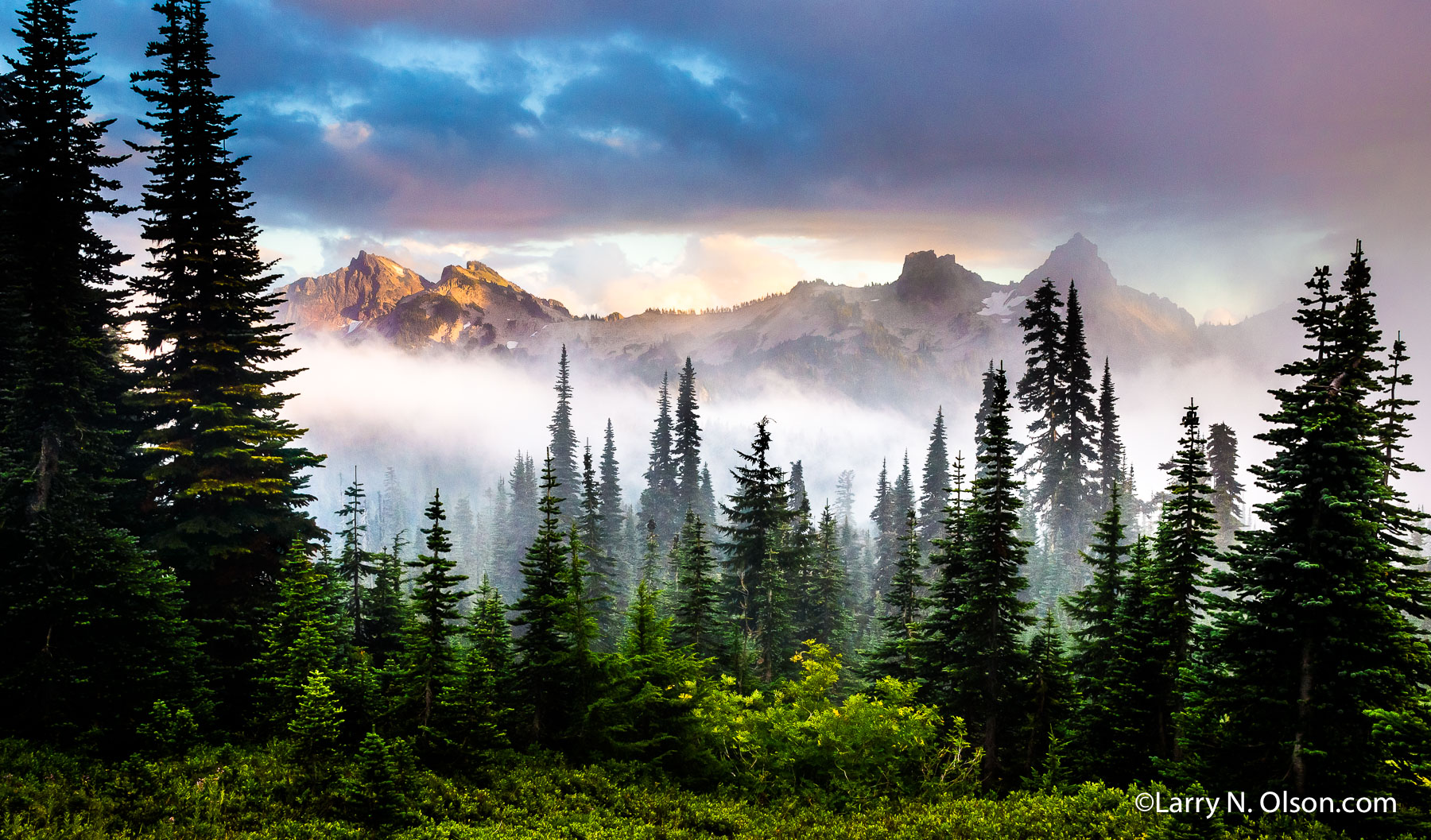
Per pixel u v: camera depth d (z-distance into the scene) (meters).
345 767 17.44
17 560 18.97
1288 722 15.66
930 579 51.94
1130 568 23.39
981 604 23.73
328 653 21.36
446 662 20.73
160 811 14.93
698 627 32.09
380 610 29.66
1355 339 15.38
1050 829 16.11
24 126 22.89
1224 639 16.61
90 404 21.88
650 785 20.91
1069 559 54.16
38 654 17.41
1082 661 24.34
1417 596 14.77
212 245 25.09
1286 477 15.81
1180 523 20.64
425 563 20.58
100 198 23.84
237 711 22.47
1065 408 57.50
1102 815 16.41
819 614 39.84
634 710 22.64
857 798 19.94
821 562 41.09
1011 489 24.36
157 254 25.14
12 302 21.06
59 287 21.88
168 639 19.20
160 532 23.77
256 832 14.67
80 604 17.97
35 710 17.20
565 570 23.31
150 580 19.09
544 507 23.59
